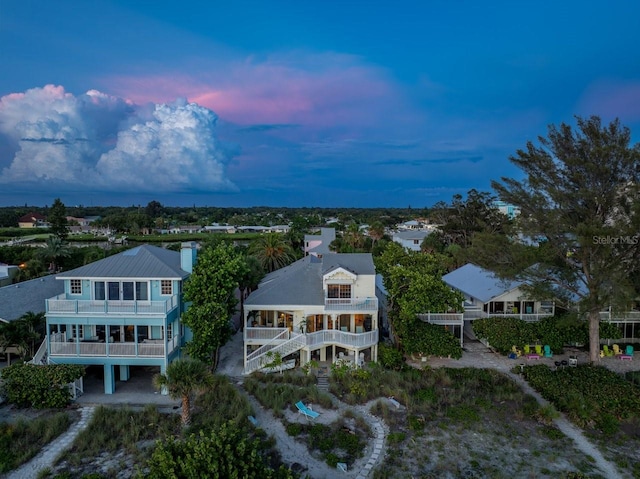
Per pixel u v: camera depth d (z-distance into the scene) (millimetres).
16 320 28188
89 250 71438
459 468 19422
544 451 20891
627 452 20844
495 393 27078
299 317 32438
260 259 56406
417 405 25188
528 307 36750
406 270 31953
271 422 23547
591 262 29734
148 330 28656
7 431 21344
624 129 29078
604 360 33062
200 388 21984
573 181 30344
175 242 120562
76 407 24875
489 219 80562
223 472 14609
